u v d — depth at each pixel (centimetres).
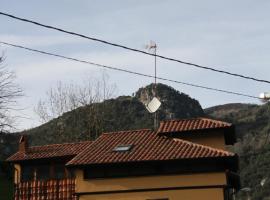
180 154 2462
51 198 2728
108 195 2519
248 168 9050
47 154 2847
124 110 5912
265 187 8531
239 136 10888
